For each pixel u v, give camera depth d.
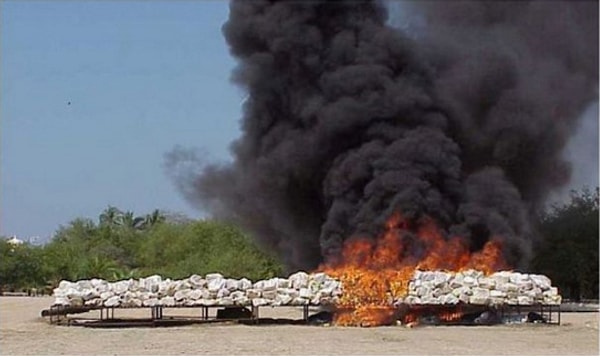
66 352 22.33
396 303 30.61
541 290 31.33
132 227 99.25
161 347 23.33
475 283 30.84
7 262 74.75
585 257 56.19
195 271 64.62
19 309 40.97
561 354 21.94
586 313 38.16
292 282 30.86
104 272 75.12
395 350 22.58
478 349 22.95
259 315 35.62
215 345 23.77
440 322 31.14
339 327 29.59
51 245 82.81
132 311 38.69
